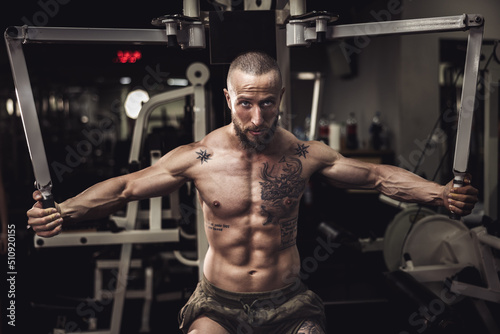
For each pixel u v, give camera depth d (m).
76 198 1.42
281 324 1.53
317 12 1.41
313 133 4.28
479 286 2.46
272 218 1.49
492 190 3.32
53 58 5.23
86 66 5.63
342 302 3.04
